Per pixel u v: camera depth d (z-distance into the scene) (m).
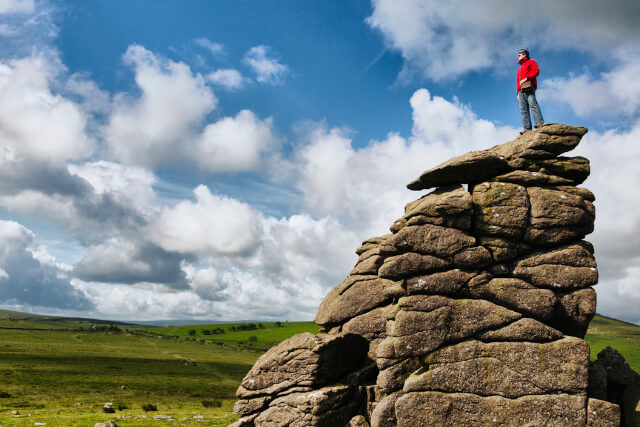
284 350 26.62
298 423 24.17
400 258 23.61
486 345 21.53
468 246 22.89
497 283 22.58
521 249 23.20
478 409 20.64
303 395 24.64
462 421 20.61
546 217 22.91
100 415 39.66
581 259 22.66
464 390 21.06
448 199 23.30
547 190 23.39
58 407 49.41
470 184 25.16
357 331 29.94
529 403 20.30
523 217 22.98
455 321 22.11
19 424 31.25
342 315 30.97
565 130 24.09
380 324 29.42
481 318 21.95
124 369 130.12
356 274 32.34
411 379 21.53
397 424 21.31
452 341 22.02
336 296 32.56
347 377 26.73
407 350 22.12
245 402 26.28
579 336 22.70
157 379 112.50
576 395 20.23
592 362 23.78
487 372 21.11
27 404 50.41
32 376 97.62
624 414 22.64
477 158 23.31
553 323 22.94
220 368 154.00
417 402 21.11
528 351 21.05
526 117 26.59
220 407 62.12
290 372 25.92
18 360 131.25
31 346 179.75
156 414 43.50
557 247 23.08
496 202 23.22
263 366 26.67
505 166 24.25
